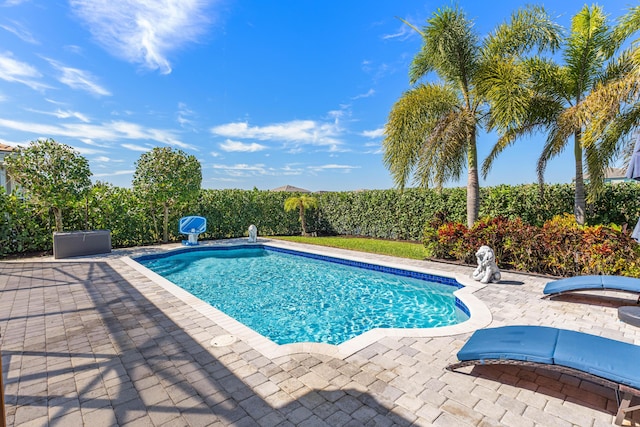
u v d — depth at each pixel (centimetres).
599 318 480
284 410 270
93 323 472
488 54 977
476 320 471
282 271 1020
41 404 279
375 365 345
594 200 890
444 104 977
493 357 299
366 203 1662
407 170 1035
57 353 377
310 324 611
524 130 991
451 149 973
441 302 720
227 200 1634
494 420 257
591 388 300
